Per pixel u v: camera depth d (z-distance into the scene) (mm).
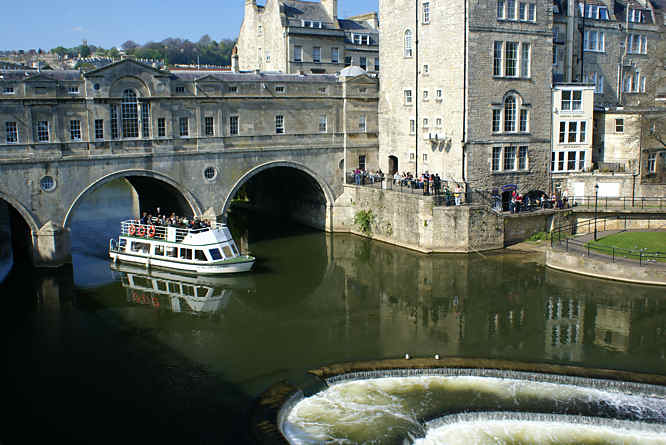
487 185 51250
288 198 64312
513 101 51812
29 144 42969
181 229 45969
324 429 23719
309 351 31422
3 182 42406
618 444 22688
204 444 23031
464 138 49500
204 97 49156
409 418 24266
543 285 40094
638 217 49594
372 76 59000
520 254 46938
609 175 53062
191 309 38031
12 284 42406
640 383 26266
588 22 60906
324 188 56562
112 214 68125
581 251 43312
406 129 55344
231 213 71438
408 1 53156
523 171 52750
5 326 35094
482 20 49000
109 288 41969
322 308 37906
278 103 52969
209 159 50094
